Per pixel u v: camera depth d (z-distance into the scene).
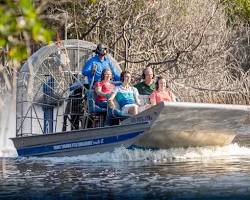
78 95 38.19
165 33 69.88
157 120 32.81
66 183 26.72
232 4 90.75
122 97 35.88
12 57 12.67
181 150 36.25
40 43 51.81
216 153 37.47
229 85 77.25
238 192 23.66
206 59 71.75
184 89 70.38
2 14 12.09
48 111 39.28
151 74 37.31
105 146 34.84
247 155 36.78
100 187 25.44
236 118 35.72
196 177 27.70
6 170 31.41
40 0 16.11
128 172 29.66
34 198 23.34
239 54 89.50
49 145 36.50
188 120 33.75
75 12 67.06
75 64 41.84
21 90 38.97
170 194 23.48
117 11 68.25
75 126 38.22
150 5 69.25
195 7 73.44
